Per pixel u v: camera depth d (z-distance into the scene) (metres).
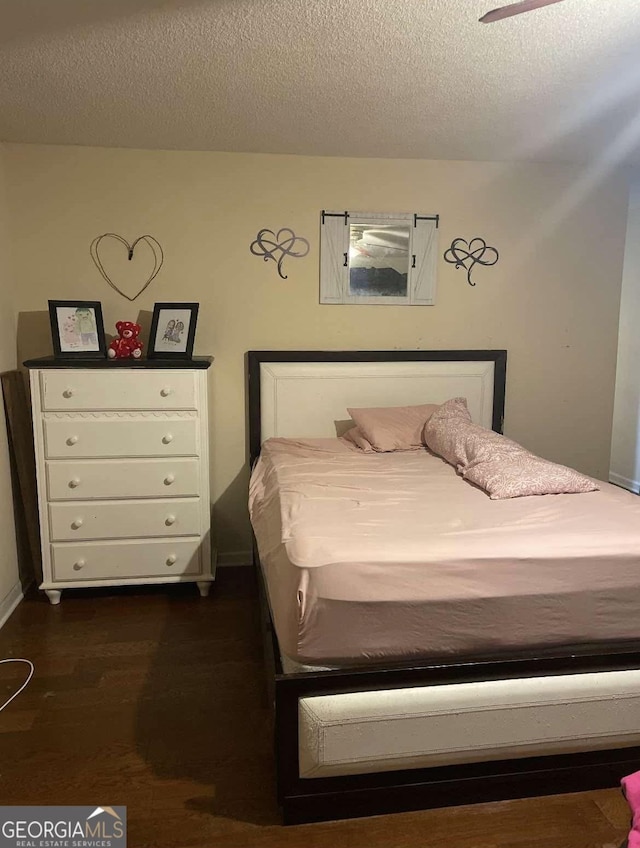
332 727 1.58
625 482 4.71
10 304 3.05
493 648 1.70
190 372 2.82
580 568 1.70
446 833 1.61
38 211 3.08
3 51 2.00
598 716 1.69
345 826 1.63
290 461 2.80
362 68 2.14
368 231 3.32
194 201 3.17
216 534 3.43
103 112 2.57
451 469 2.69
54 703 2.13
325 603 1.60
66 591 3.06
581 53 2.02
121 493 2.85
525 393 3.60
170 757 1.87
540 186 3.42
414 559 1.65
